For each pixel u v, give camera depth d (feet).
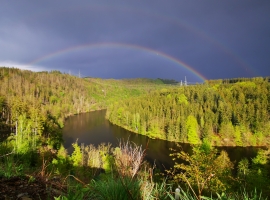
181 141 193.36
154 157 118.62
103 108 451.94
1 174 11.13
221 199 8.38
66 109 353.72
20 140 85.87
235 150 170.81
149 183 8.23
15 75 459.73
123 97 606.55
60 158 79.51
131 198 7.12
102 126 251.60
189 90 385.50
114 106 313.53
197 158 28.78
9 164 11.72
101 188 8.07
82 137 190.60
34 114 160.15
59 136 160.25
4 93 296.30
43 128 146.30
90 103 466.29
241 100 290.15
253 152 160.97
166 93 402.93
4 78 413.18
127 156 8.86
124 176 8.32
